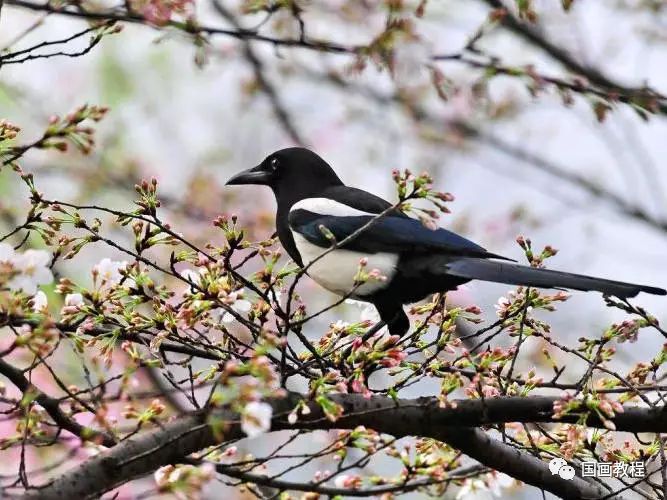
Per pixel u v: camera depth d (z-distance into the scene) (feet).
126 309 26.58
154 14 28.17
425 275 34.81
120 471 23.73
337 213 37.60
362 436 24.71
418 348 28.25
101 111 22.68
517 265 29.66
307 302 54.49
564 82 37.93
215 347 26.63
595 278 28.55
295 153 41.01
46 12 27.45
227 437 25.12
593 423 27.35
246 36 33.94
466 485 27.84
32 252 23.36
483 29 36.78
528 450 29.07
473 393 27.20
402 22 34.58
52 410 25.94
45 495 22.74
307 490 25.04
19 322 23.66
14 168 25.30
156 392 24.48
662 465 28.50
